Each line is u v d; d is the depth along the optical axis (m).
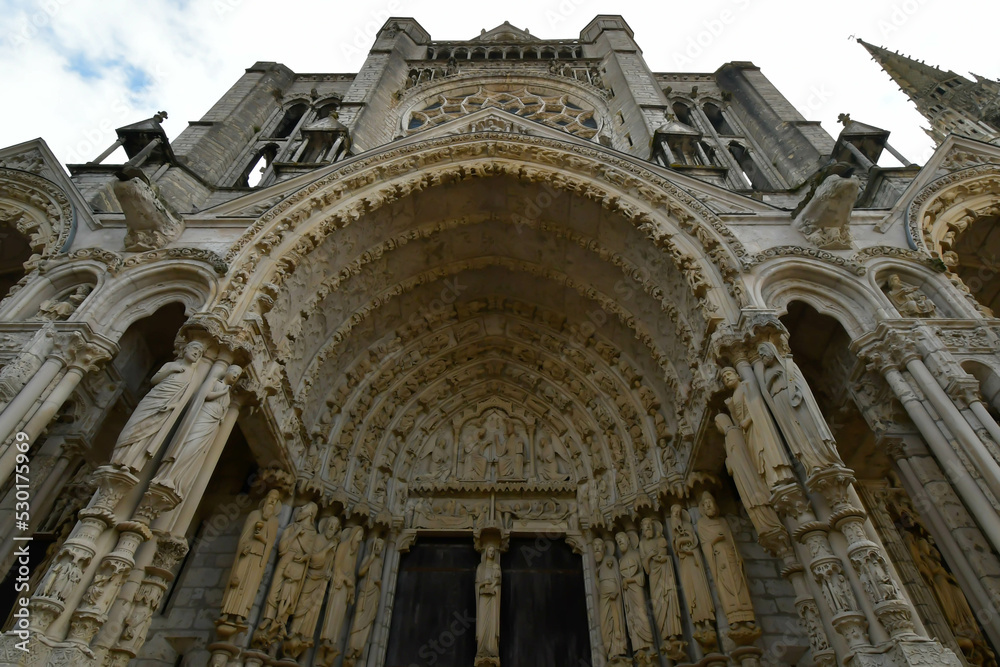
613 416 15.54
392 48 30.03
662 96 24.00
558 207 15.43
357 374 15.73
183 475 8.67
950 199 13.52
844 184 12.36
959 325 10.89
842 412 12.38
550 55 32.22
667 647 11.35
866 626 7.33
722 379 10.81
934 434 9.43
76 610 7.23
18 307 11.43
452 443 16.48
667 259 13.44
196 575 12.12
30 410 9.55
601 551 13.59
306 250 13.09
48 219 13.29
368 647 12.59
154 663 10.84
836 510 8.11
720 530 12.00
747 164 24.34
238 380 10.62
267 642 10.94
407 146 15.41
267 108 26.56
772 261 12.29
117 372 11.70
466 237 16.59
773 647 11.04
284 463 12.55
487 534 14.19
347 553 12.99
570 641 12.98
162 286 12.02
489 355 17.91
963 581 9.14
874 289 11.72
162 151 16.88
